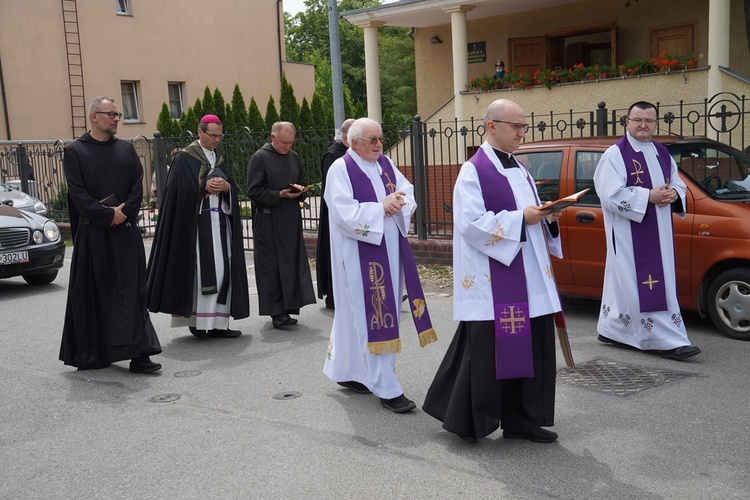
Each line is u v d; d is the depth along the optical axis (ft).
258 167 24.21
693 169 22.29
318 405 17.24
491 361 13.84
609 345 20.97
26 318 28.09
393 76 132.98
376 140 16.44
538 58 55.77
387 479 13.20
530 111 48.67
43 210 47.91
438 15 54.95
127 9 81.41
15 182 55.26
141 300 20.21
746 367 18.62
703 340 21.04
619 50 52.37
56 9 75.05
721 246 20.66
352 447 14.69
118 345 19.83
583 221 22.97
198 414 17.01
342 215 16.25
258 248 24.44
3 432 16.31
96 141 19.79
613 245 20.06
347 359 17.51
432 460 13.93
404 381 18.74
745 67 46.93
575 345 21.08
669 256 19.52
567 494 12.41
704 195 21.24
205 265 23.06
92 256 19.89
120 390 19.02
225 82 91.15
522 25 55.98
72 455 14.90
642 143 19.70
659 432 14.85
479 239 13.71
